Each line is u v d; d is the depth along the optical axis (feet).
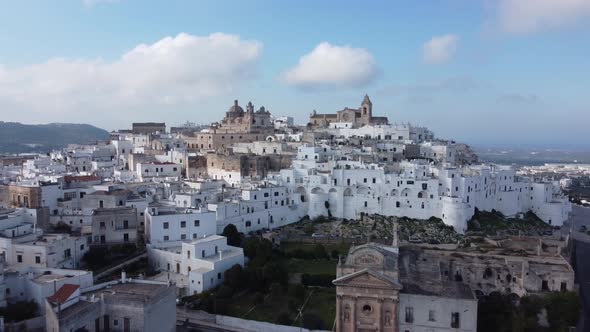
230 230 430.20
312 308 323.98
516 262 317.63
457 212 499.51
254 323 299.17
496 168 611.88
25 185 428.97
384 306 277.23
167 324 279.49
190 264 360.48
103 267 359.46
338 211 549.13
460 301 268.21
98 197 424.87
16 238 329.72
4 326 242.17
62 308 242.78
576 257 461.78
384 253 294.25
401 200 535.19
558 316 291.17
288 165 651.25
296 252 417.69
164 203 466.29
